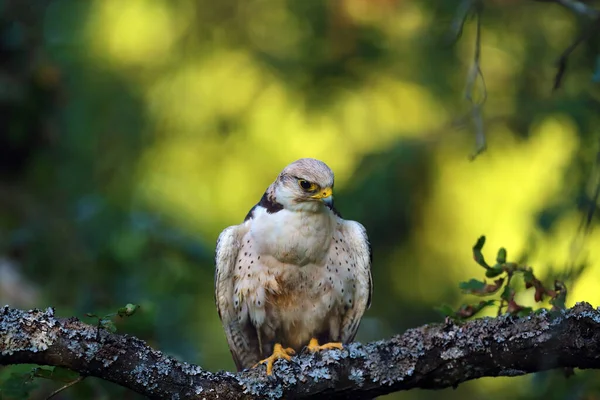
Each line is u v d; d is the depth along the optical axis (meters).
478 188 12.23
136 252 11.09
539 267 9.30
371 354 6.84
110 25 13.48
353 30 12.40
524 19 11.75
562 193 9.54
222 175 13.21
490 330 6.59
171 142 13.39
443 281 12.28
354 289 8.57
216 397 6.58
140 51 13.48
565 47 11.20
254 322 8.50
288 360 6.94
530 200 11.68
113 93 13.29
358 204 11.87
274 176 13.05
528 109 11.48
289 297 8.41
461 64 12.19
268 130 13.05
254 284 8.37
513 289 6.75
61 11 13.23
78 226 11.81
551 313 6.49
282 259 8.26
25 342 6.10
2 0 12.62
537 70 11.65
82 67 13.28
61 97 13.10
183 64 13.34
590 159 9.63
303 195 8.13
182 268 11.20
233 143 13.20
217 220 13.05
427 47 12.20
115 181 13.11
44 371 6.24
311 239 8.20
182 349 10.00
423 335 6.80
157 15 13.52
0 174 12.87
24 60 12.80
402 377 6.77
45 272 11.52
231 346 8.87
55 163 13.01
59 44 13.11
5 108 12.60
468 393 12.00
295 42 12.80
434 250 12.32
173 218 12.89
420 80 12.32
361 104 12.73
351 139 12.80
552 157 12.06
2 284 10.98
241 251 8.46
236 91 13.09
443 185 12.22
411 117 12.73
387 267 12.35
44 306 10.77
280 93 12.85
